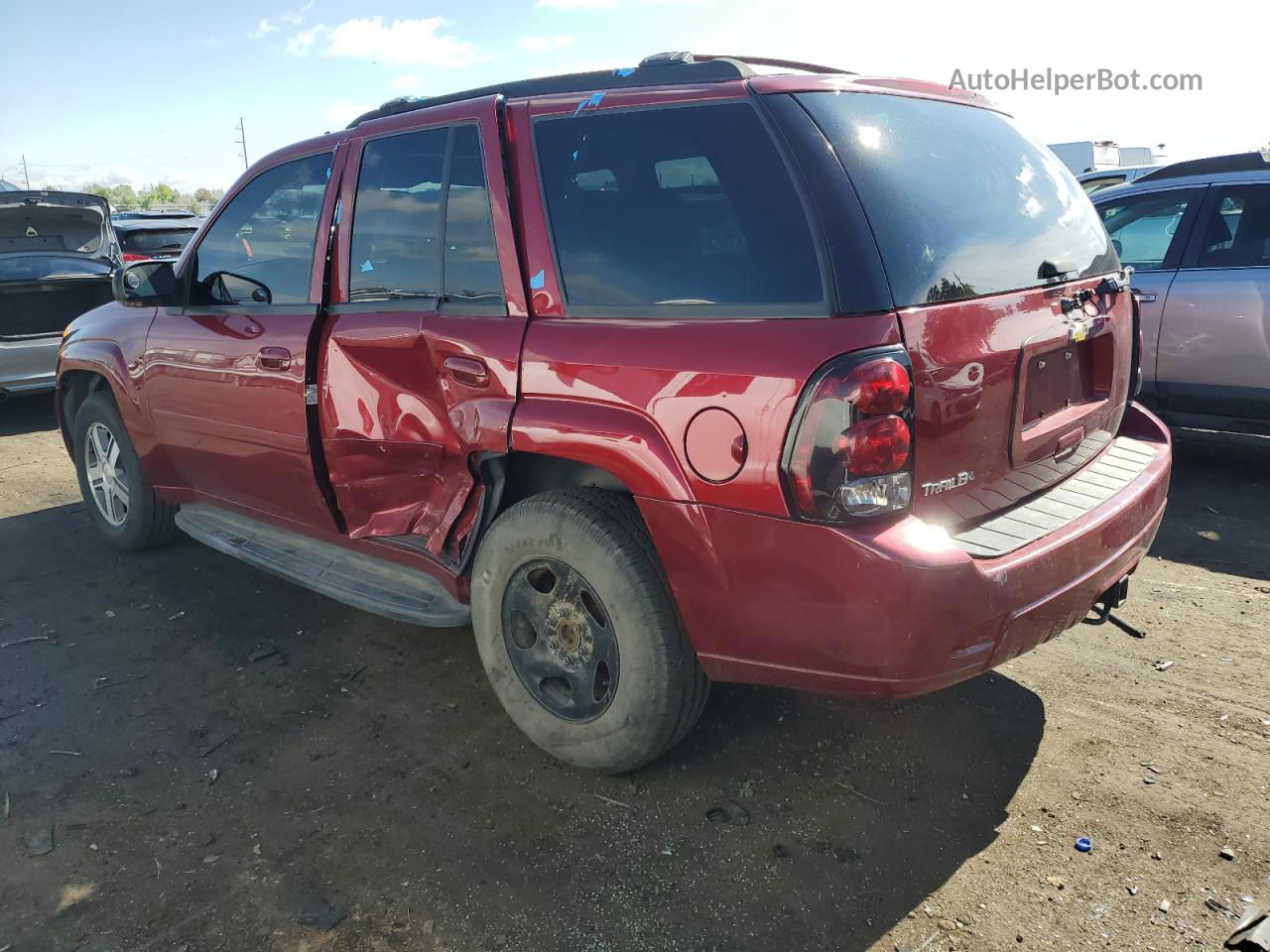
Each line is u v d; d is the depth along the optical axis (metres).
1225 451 6.13
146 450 4.33
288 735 3.12
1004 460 2.49
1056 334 2.59
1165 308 5.47
